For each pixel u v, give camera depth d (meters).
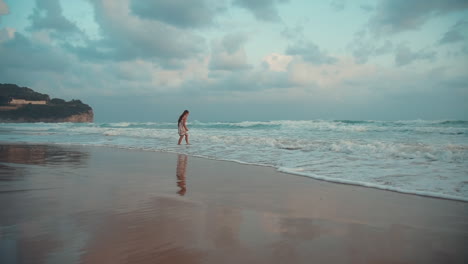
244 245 2.15
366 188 4.31
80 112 128.50
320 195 3.87
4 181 4.53
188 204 3.33
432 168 5.67
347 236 2.38
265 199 3.63
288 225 2.64
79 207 3.10
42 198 3.46
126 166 6.50
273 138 13.95
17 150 9.85
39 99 133.38
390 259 1.96
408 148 7.97
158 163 7.12
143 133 19.92
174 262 1.85
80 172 5.54
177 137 16.50
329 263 1.88
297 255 1.99
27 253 1.92
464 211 3.14
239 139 13.03
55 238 2.20
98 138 16.72
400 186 4.35
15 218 2.68
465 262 1.92
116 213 2.91
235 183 4.67
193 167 6.50
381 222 2.76
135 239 2.23
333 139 13.05
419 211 3.15
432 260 1.96
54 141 14.66
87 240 2.19
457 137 13.27
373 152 7.90
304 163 6.76
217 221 2.72
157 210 3.06
